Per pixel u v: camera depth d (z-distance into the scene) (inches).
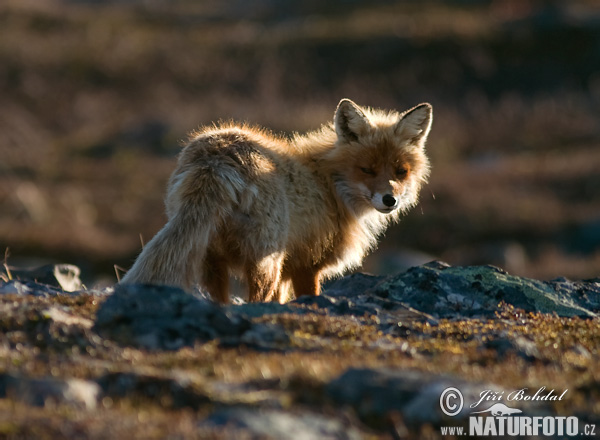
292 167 963.3
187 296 657.6
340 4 6146.7
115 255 2938.0
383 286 863.1
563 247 3024.1
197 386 494.0
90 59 4992.6
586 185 3444.9
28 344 590.2
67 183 3646.7
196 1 6609.3
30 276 1035.9
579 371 621.9
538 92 4616.1
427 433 471.2
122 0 6491.1
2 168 3727.9
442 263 934.4
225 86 4749.0
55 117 4468.5
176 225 826.2
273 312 741.3
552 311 861.8
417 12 5698.8
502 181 3545.8
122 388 495.2
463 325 756.6
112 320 636.1
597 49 4904.0
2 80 4719.5
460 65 4817.9
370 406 494.0
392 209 1010.7
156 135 4163.4
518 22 5280.5
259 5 6328.7
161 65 4960.6
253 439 416.5
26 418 430.9
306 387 507.2
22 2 5733.3
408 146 1059.9
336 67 4859.7
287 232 904.9
